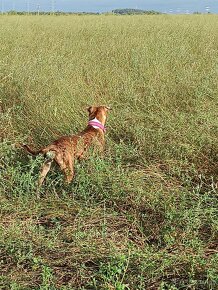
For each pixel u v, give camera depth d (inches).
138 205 150.6
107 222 145.4
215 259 125.5
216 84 228.8
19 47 319.6
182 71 247.8
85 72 258.5
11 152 171.2
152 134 185.6
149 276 123.3
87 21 612.7
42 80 225.5
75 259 129.2
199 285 122.6
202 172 169.9
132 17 751.7
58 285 123.7
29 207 150.6
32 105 209.9
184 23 538.3
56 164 163.6
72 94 216.8
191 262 125.7
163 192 154.9
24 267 128.3
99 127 180.7
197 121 194.7
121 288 115.4
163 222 142.3
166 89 226.4
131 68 264.8
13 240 132.9
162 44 319.0
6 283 122.2
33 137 193.6
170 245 132.3
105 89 234.8
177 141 181.3
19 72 235.0
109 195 153.3
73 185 160.1
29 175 156.1
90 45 333.4
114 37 383.2
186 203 149.9
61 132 194.5
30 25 534.9
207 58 291.9
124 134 193.9
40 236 134.9
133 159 176.4
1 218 146.2
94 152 170.6
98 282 122.3
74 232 139.0
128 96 218.5
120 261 122.4
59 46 332.5
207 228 142.3
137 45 323.3
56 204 152.0
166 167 172.7
